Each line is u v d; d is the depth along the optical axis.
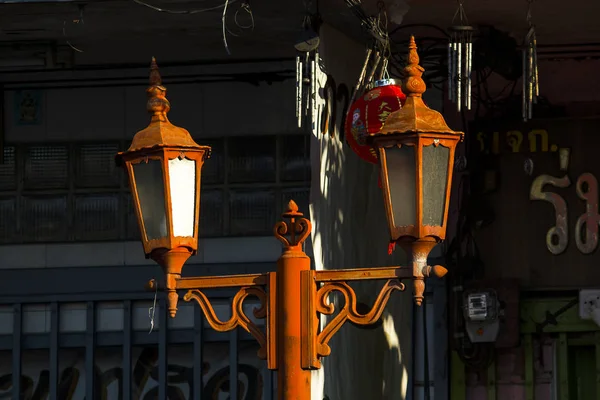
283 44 29.88
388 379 30.17
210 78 31.39
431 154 16.92
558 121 31.55
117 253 31.30
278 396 17.28
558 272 31.31
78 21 27.98
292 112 31.27
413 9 28.06
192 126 31.47
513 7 27.86
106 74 31.45
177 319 30.66
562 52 30.94
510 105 31.66
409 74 17.36
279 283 17.44
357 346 28.83
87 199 31.61
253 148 31.34
